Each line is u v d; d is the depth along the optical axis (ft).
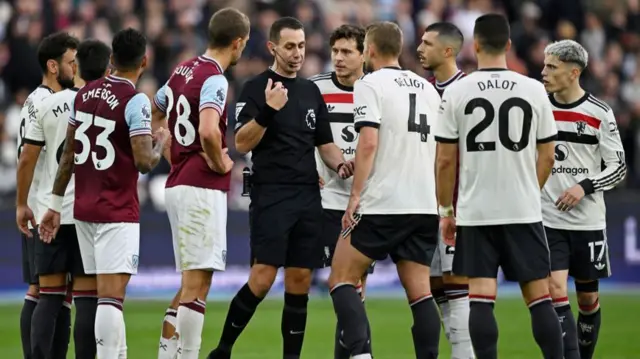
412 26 238.07
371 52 96.37
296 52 98.78
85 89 94.84
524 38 229.66
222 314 157.38
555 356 89.71
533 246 89.86
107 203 92.84
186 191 96.12
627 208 197.06
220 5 231.30
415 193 93.40
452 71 104.06
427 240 94.68
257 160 98.94
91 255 94.17
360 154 91.86
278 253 97.45
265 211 97.91
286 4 224.53
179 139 97.09
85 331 95.20
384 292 191.21
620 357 120.57
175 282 186.80
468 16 238.27
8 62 211.20
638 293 187.11
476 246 89.92
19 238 183.93
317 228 98.94
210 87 94.48
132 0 227.40
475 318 89.30
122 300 93.86
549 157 90.79
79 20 220.43
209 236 95.96
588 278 107.65
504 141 89.35
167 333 100.27
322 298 180.75
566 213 106.01
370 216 92.84
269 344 129.80
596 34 240.73
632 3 249.75
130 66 93.91
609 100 224.33
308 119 99.04
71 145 94.63
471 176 90.07
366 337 92.53
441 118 90.89
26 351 102.47
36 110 99.19
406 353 123.03
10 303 171.83
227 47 97.91
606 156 105.81
